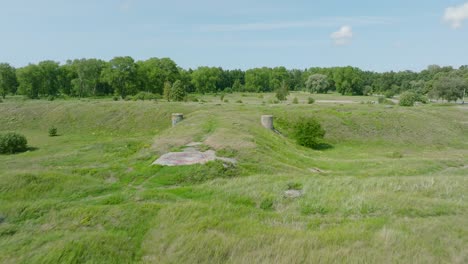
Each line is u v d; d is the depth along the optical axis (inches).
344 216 308.8
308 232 264.1
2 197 362.0
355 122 1401.3
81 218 293.0
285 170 565.0
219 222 283.9
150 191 388.8
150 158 597.6
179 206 314.3
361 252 231.6
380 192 362.0
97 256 232.4
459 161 783.7
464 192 378.6
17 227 283.9
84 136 1411.2
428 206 315.3
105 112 1684.3
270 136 931.3
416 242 240.2
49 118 1711.4
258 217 305.4
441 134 1349.7
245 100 2704.2
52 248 239.0
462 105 2192.4
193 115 1217.4
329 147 1184.8
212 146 643.5
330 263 222.5
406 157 938.1
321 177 469.4
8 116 1743.4
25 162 718.5
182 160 552.1
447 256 224.8
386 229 260.2
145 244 255.0
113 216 295.0
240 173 512.1
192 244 246.4
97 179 464.1
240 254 235.6
